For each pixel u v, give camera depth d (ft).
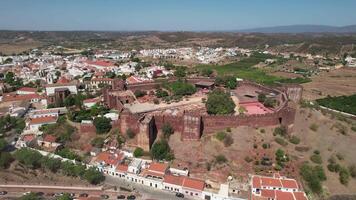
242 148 449.48
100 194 390.83
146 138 457.27
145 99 646.74
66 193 373.61
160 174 413.39
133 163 434.71
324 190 401.49
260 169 422.00
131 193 393.29
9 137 550.77
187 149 457.27
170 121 491.72
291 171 421.18
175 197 386.73
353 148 472.44
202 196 385.70
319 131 505.25
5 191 398.01
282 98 585.22
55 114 600.80
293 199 362.33
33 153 448.24
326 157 449.89
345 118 614.75
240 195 382.42
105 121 507.30
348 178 419.13
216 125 480.23
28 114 631.97
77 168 423.23
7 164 454.81
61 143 501.56
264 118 487.20
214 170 423.64
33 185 411.95
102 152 465.88
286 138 479.00
